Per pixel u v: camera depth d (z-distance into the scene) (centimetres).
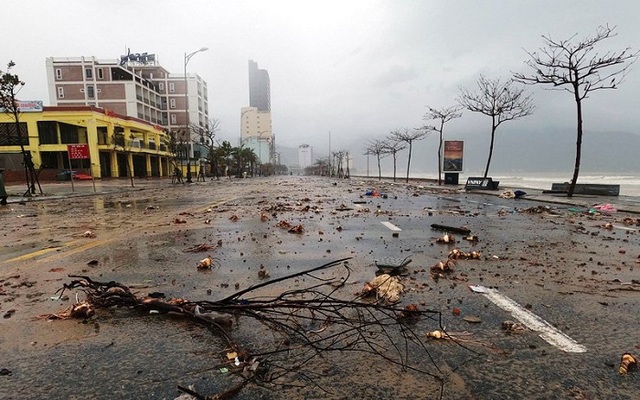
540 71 2016
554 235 787
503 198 1902
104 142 4772
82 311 337
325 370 248
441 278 460
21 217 1152
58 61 7256
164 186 3294
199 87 9544
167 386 230
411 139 4409
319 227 884
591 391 226
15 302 380
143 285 435
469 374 245
